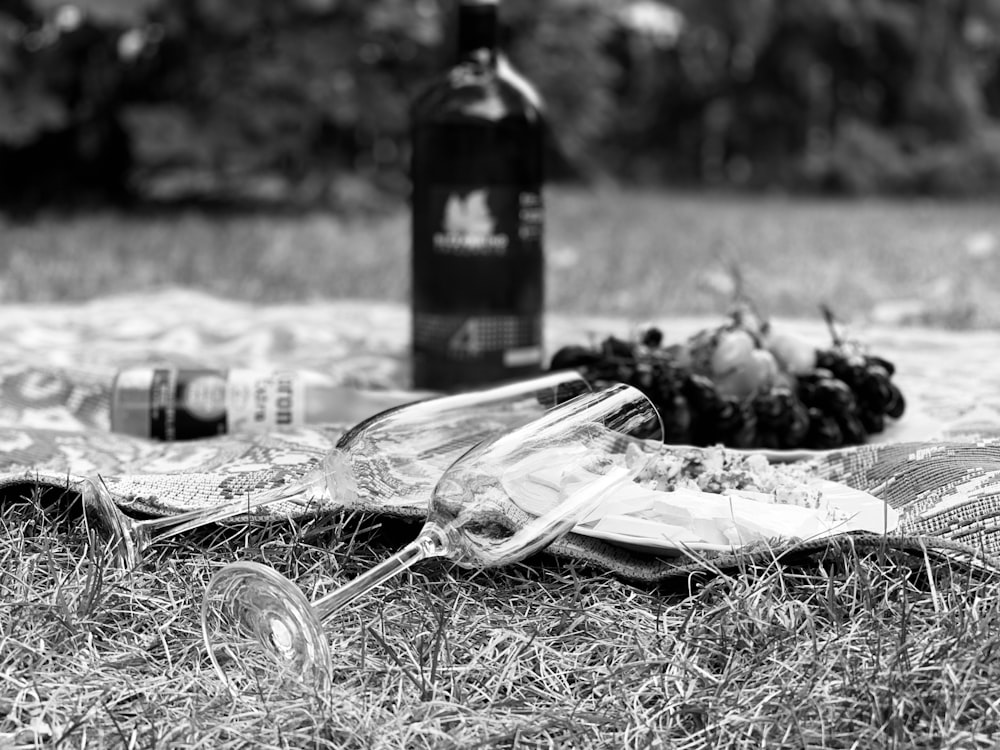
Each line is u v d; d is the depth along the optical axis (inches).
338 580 33.1
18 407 43.6
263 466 36.3
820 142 213.0
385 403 42.8
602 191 174.1
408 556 31.6
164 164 123.1
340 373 45.4
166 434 41.6
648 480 34.7
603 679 30.0
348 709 29.1
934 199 200.5
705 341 42.4
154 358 48.9
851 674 29.6
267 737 28.5
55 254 92.6
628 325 59.8
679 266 92.8
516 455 32.3
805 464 37.6
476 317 46.0
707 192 200.4
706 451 35.9
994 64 229.5
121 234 107.8
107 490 34.0
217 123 123.8
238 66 124.0
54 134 134.3
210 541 34.3
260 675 30.2
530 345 46.9
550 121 146.6
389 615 32.0
